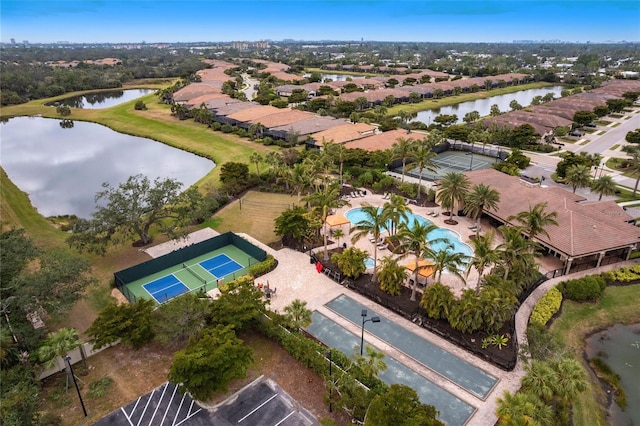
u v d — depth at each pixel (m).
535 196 56.75
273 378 32.47
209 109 134.38
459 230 57.03
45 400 30.67
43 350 29.58
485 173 66.44
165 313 34.22
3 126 134.38
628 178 79.44
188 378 28.44
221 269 49.09
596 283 42.81
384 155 78.88
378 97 156.75
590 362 35.81
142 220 52.66
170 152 104.38
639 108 150.00
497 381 31.94
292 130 103.31
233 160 92.69
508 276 40.25
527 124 100.81
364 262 47.72
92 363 34.50
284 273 47.19
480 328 36.53
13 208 69.31
